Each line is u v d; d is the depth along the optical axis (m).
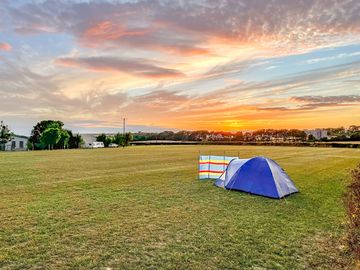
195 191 12.55
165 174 18.11
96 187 13.38
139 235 6.95
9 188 12.99
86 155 37.53
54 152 46.75
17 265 5.32
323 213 9.08
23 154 40.31
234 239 6.73
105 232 7.14
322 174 18.66
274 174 11.89
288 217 8.62
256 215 8.80
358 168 8.71
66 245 6.28
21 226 7.55
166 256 5.77
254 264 5.44
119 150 53.59
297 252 6.01
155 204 10.12
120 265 5.36
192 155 37.06
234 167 13.49
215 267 5.31
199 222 8.04
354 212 6.29
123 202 10.38
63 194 11.73
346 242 6.25
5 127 69.44
